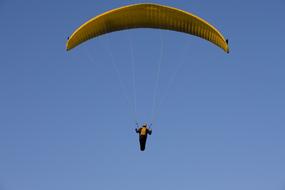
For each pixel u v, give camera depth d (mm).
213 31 59062
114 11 60281
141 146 59281
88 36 61719
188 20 60094
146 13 60906
